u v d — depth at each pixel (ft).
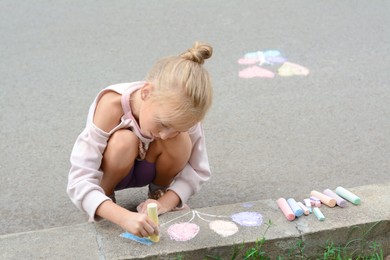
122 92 9.25
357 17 21.35
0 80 16.80
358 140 13.44
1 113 14.87
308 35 19.76
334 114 14.66
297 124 14.17
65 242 8.79
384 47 18.83
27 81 16.72
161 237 8.87
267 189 11.53
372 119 14.40
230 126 14.11
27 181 11.90
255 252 8.79
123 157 9.30
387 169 12.28
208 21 21.17
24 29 20.62
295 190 11.51
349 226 9.16
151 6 22.75
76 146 9.39
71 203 11.16
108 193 9.82
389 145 13.23
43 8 22.61
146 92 8.73
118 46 19.11
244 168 12.31
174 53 18.54
